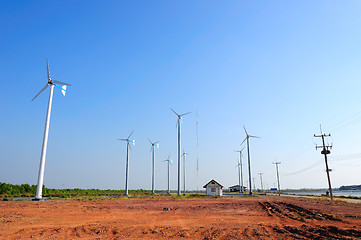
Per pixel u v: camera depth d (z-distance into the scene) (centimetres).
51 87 4856
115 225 1669
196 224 1764
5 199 4272
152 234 1389
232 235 1368
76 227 1571
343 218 1992
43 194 7038
